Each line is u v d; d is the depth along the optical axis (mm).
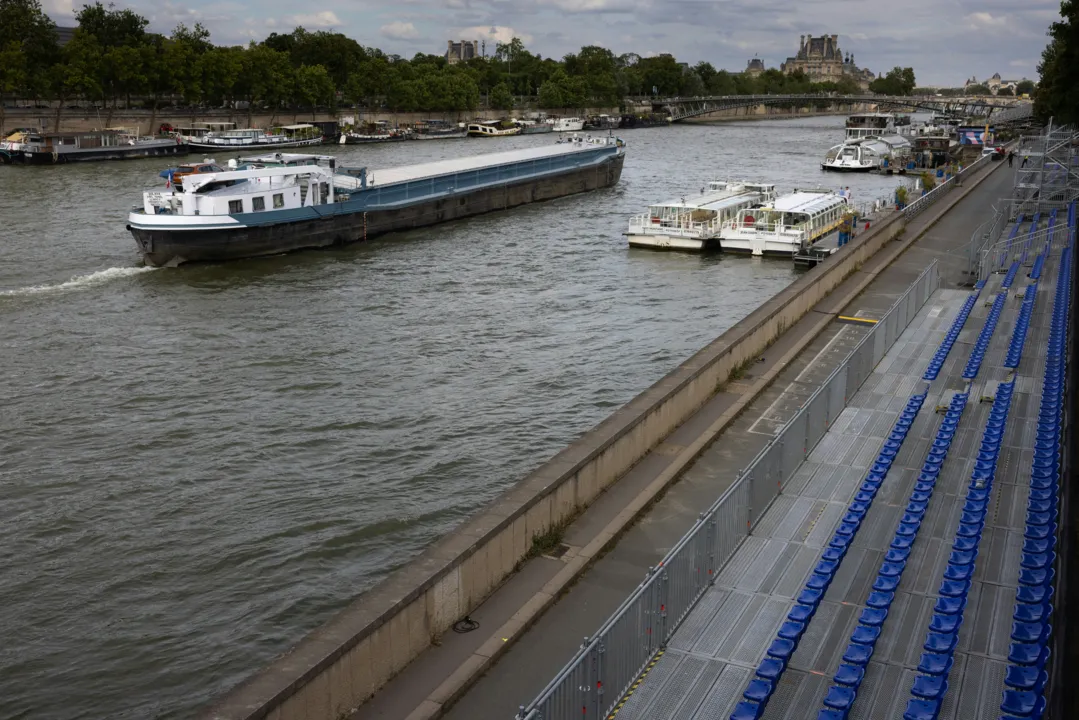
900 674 19750
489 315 65750
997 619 21562
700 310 67688
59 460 41031
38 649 28172
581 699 17656
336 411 46625
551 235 99750
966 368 39750
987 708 18609
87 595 30953
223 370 53188
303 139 199625
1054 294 55312
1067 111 80375
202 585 31547
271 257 87500
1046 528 24328
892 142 176500
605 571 23703
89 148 160875
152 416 46062
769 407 35531
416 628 19641
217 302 69625
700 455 30844
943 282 60188
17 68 176625
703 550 22516
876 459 30625
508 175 120312
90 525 35375
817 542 25328
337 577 32062
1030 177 87312
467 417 45875
